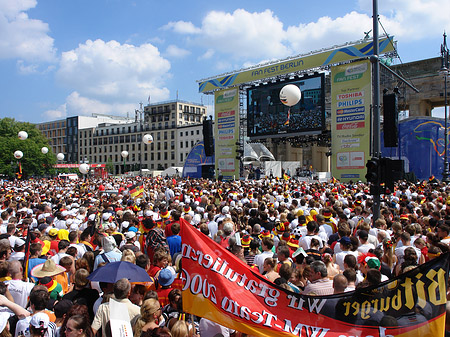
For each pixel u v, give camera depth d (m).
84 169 26.80
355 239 6.48
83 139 131.00
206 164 43.00
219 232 7.97
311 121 33.34
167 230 7.92
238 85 38.06
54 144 142.38
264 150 48.25
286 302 3.96
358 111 28.50
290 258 6.92
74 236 7.63
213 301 4.00
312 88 33.19
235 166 38.16
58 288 5.27
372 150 11.53
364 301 3.79
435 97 48.06
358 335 3.72
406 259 5.61
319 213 9.55
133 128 115.44
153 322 3.86
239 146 37.97
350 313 3.80
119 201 16.41
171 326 3.96
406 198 13.62
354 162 28.66
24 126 88.50
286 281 5.09
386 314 3.71
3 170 74.00
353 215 10.96
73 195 19.45
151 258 7.39
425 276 3.68
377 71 11.23
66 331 3.55
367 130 28.03
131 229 8.40
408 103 50.28
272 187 18.77
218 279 4.05
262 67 35.88
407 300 3.69
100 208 13.13
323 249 6.96
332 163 29.80
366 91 28.14
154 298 4.07
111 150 121.31
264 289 4.02
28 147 77.44
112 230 8.35
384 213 10.29
